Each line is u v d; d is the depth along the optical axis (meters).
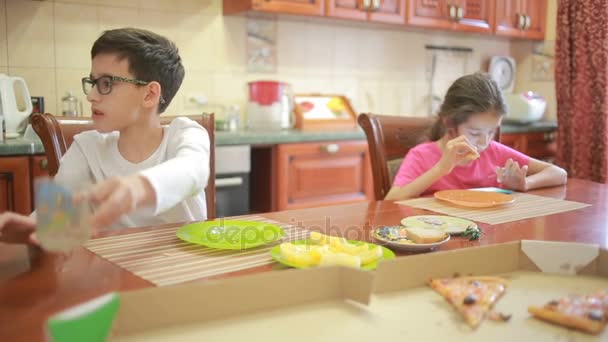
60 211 0.65
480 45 3.87
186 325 0.63
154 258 0.83
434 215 1.18
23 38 2.38
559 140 3.31
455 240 0.97
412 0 3.08
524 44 3.92
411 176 1.63
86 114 2.54
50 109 2.46
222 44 2.88
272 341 0.60
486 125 1.61
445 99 1.71
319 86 3.23
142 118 1.23
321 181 2.71
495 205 1.29
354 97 3.36
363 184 2.87
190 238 0.91
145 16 2.64
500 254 0.82
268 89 2.82
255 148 2.71
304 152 2.62
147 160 1.24
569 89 3.24
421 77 3.63
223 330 0.62
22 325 0.58
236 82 2.95
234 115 2.86
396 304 0.71
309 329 0.63
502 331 0.64
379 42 3.42
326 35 3.22
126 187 0.70
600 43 3.07
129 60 1.14
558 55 3.25
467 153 1.45
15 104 2.18
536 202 1.35
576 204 1.32
